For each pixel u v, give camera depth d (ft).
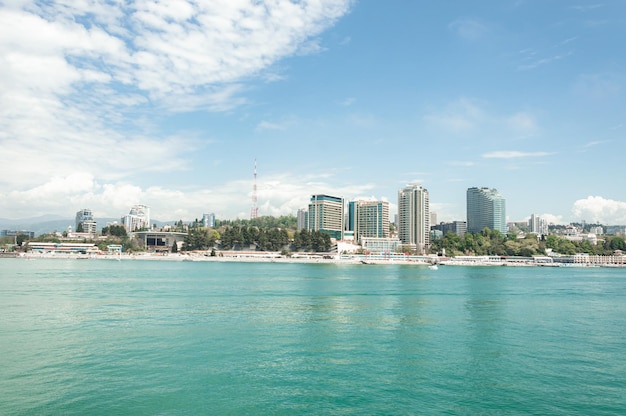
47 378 193.36
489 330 305.12
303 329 300.40
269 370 209.87
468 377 203.82
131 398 173.58
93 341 255.91
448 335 287.28
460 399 178.60
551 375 207.51
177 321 319.47
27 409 161.79
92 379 192.85
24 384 185.68
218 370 208.23
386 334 288.10
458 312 382.83
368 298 475.31
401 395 181.57
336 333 289.53
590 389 190.49
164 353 233.96
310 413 164.14
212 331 288.30
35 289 509.76
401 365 220.02
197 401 172.55
